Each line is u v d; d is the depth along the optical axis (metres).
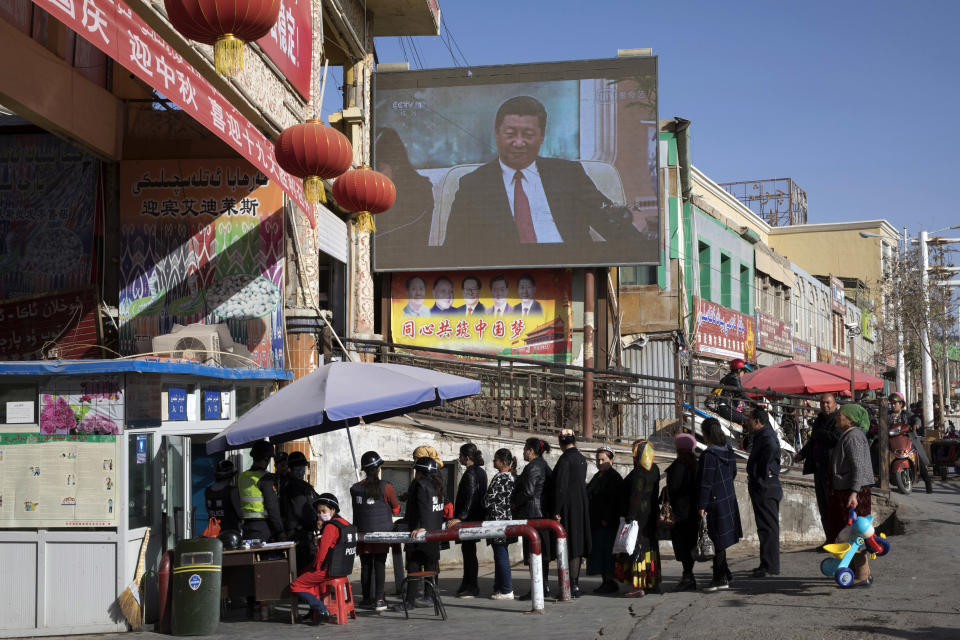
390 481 13.59
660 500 9.12
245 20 6.95
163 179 13.40
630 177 18.11
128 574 8.49
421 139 18.69
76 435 8.58
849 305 44.34
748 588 8.70
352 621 8.43
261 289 13.16
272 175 11.66
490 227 18.38
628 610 8.21
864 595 7.93
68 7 7.11
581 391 17.97
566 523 9.21
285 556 8.73
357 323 17.61
